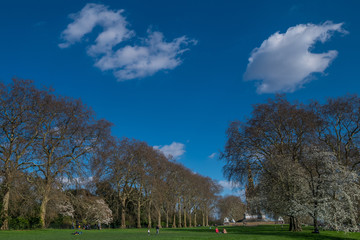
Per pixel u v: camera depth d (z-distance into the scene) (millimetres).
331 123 50625
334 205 36875
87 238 30922
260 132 46812
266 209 47219
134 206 84625
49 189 45406
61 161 48438
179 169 92250
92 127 53969
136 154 72688
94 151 53625
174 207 96250
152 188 73750
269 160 44469
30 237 31547
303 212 38688
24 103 43719
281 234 37844
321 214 36938
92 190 70562
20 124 43219
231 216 139250
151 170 73938
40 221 45281
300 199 40500
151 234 40594
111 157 68750
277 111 47625
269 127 47500
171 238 31516
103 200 70688
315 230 38062
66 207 62938
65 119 49781
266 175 45312
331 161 38875
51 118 47562
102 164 64188
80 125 50969
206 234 40219
